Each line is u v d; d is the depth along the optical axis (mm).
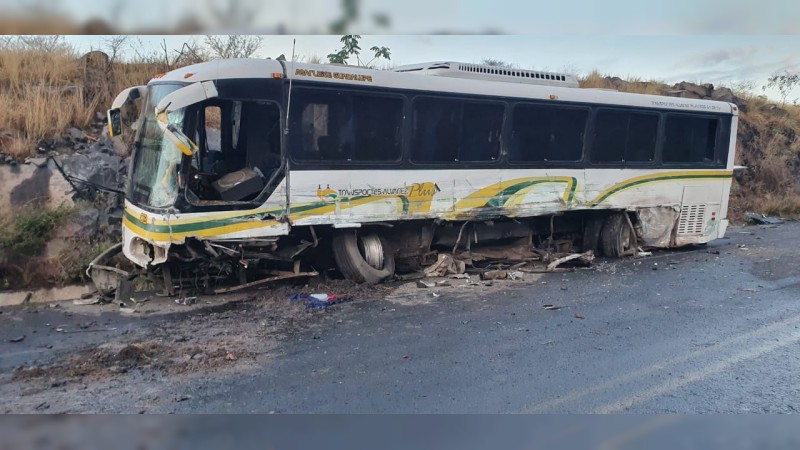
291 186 8062
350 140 8516
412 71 10023
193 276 8164
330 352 6094
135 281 8156
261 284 8586
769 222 17891
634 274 10195
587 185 11039
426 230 9703
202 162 8000
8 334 6535
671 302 8312
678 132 12336
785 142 22359
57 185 9148
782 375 5668
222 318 7215
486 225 10484
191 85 7391
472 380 5418
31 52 11445
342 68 8453
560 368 5754
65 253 8398
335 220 8422
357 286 8734
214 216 7586
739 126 21266
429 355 6051
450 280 9492
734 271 10523
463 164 9570
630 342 6559
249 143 7988
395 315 7469
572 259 10797
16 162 9008
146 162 7836
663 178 12156
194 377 5387
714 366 5871
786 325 7273
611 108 11227
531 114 10258
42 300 7922
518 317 7461
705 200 12898
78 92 10836
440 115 9289
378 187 8766
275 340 6445
